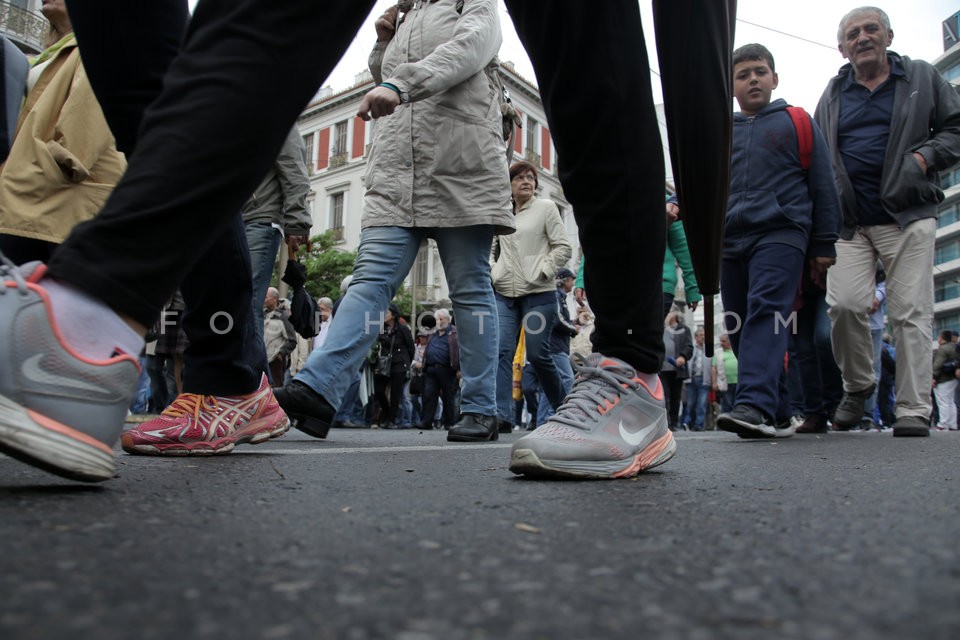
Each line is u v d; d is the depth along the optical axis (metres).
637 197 1.47
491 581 0.57
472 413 3.45
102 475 1.10
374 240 3.22
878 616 0.46
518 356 7.30
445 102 3.19
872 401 6.01
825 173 3.64
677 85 1.40
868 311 4.20
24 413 1.02
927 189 3.93
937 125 4.04
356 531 0.79
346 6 1.10
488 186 3.24
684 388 11.12
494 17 3.22
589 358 1.64
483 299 3.40
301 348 8.61
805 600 0.51
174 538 0.73
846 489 1.23
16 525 0.77
